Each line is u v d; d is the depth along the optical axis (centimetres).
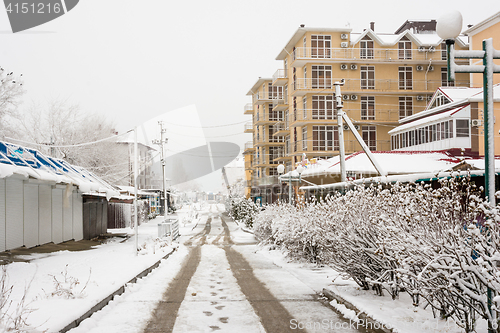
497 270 471
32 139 3850
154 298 900
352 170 2566
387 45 4616
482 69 550
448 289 518
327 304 837
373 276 821
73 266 1303
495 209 480
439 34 555
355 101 4559
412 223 585
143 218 4925
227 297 910
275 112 6375
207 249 2144
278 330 652
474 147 3012
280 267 1418
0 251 1608
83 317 689
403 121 4028
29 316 649
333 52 4531
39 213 1997
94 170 4278
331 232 898
